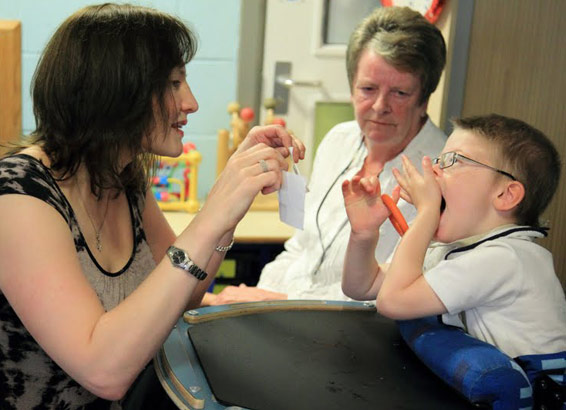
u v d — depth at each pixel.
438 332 1.01
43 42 2.55
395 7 1.67
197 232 0.96
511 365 0.90
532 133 1.16
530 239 1.11
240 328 1.10
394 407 0.87
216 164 2.74
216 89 2.69
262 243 2.26
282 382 0.92
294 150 1.27
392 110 1.62
